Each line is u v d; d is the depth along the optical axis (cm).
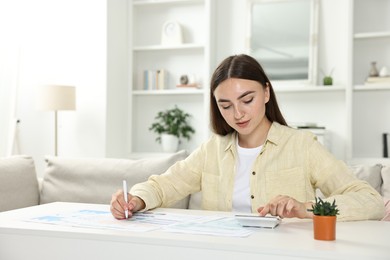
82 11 418
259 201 160
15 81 425
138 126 454
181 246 102
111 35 417
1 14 428
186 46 417
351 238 105
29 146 436
